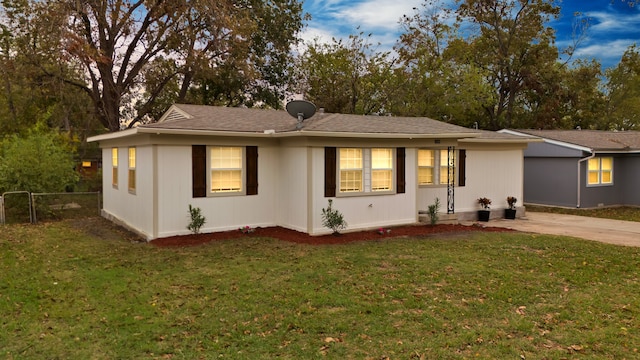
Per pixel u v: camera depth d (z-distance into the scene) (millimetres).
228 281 7172
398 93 32125
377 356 4586
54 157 15461
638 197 18875
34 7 19359
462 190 14898
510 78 32906
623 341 4984
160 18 22062
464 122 33844
